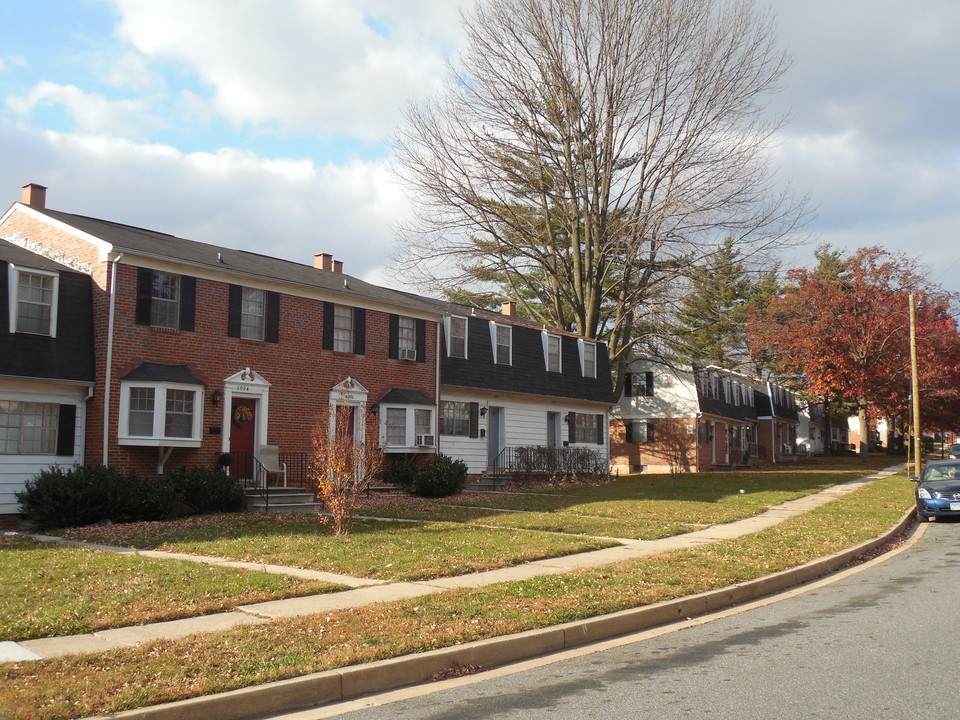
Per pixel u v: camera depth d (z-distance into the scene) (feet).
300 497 73.10
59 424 65.46
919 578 41.47
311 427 81.30
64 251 71.92
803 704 21.42
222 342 74.38
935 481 73.77
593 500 80.79
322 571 40.55
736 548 48.44
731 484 106.22
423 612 30.60
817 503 80.28
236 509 69.77
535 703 22.36
